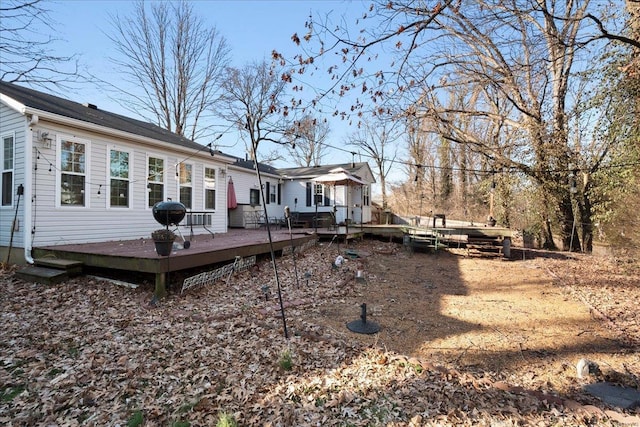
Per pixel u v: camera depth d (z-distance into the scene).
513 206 12.71
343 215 17.16
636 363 3.35
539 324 4.45
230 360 3.23
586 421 2.38
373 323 4.35
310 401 2.61
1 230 6.68
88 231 7.23
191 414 2.42
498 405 2.56
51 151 6.55
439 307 5.21
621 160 8.98
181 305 4.77
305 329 4.04
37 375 2.88
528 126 10.80
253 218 15.16
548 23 6.81
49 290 5.10
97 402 2.54
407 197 29.52
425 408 2.52
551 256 10.16
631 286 6.32
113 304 4.71
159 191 8.96
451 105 13.55
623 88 8.16
